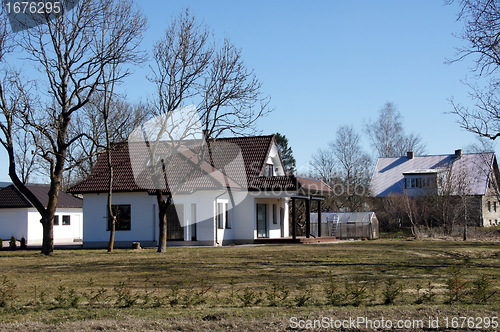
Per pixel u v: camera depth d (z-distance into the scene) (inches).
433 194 1845.5
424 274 661.9
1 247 1369.3
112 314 410.0
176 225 1318.9
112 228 1152.2
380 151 2751.0
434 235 1611.7
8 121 1092.5
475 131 769.6
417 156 2613.2
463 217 1743.4
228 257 927.0
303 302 443.5
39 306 450.6
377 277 632.4
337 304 442.3
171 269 746.8
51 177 1119.6
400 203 2014.0
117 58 1083.3
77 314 413.4
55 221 1843.0
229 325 363.9
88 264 851.4
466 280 602.2
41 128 1102.4
